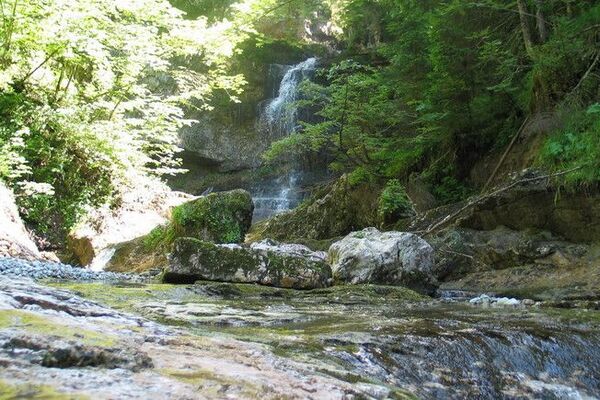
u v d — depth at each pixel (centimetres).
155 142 1931
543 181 812
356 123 1185
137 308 381
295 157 2109
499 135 1044
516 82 1003
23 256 984
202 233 1104
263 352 227
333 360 242
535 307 499
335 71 1182
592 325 371
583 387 284
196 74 1828
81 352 159
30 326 191
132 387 140
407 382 245
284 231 1277
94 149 1402
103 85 1557
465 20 995
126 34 1485
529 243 759
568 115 809
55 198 1394
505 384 269
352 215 1200
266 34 2355
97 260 1234
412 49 1150
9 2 1248
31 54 1406
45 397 122
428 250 695
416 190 1122
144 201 1503
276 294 543
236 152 2197
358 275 655
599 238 737
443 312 438
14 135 1318
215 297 506
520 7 920
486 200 855
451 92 1020
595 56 842
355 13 1806
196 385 152
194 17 2327
